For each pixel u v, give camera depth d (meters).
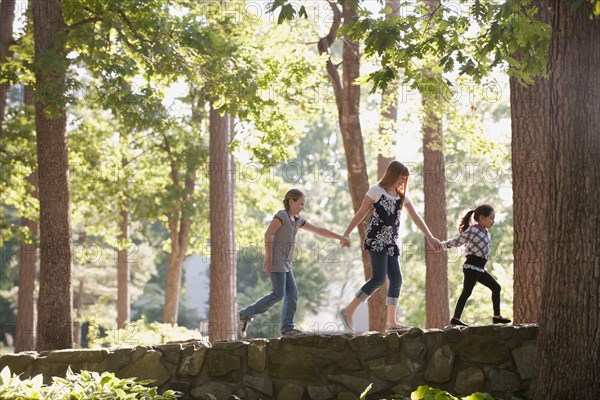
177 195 27.94
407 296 35.78
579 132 7.63
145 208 27.91
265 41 19.20
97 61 14.53
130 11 14.51
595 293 7.59
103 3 14.40
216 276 21.81
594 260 7.59
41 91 12.30
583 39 7.69
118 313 29.70
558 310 7.69
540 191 11.62
